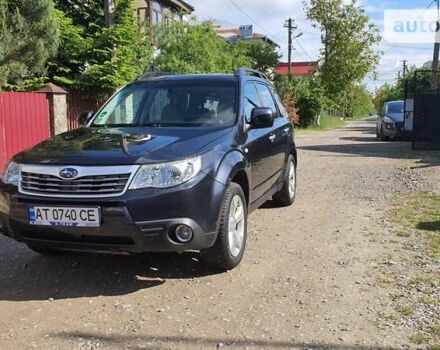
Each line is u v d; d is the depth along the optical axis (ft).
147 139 15.43
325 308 13.70
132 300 14.23
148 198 13.53
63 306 13.89
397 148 56.29
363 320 13.01
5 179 14.93
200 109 18.30
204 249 15.43
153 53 63.72
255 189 18.85
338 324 12.80
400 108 70.59
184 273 16.14
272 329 12.53
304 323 12.85
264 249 18.65
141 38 57.47
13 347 11.73
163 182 13.74
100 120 19.11
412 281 15.49
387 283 15.37
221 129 16.89
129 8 51.70
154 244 13.80
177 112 18.35
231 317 13.16
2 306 13.93
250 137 18.34
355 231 21.04
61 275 16.15
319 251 18.43
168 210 13.73
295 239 19.97
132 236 13.58
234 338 12.07
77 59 49.39
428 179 33.42
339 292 14.74
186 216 13.96
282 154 23.26
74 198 13.65
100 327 12.66
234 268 16.51
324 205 26.09
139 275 16.01
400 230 21.04
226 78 19.70
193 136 15.80
